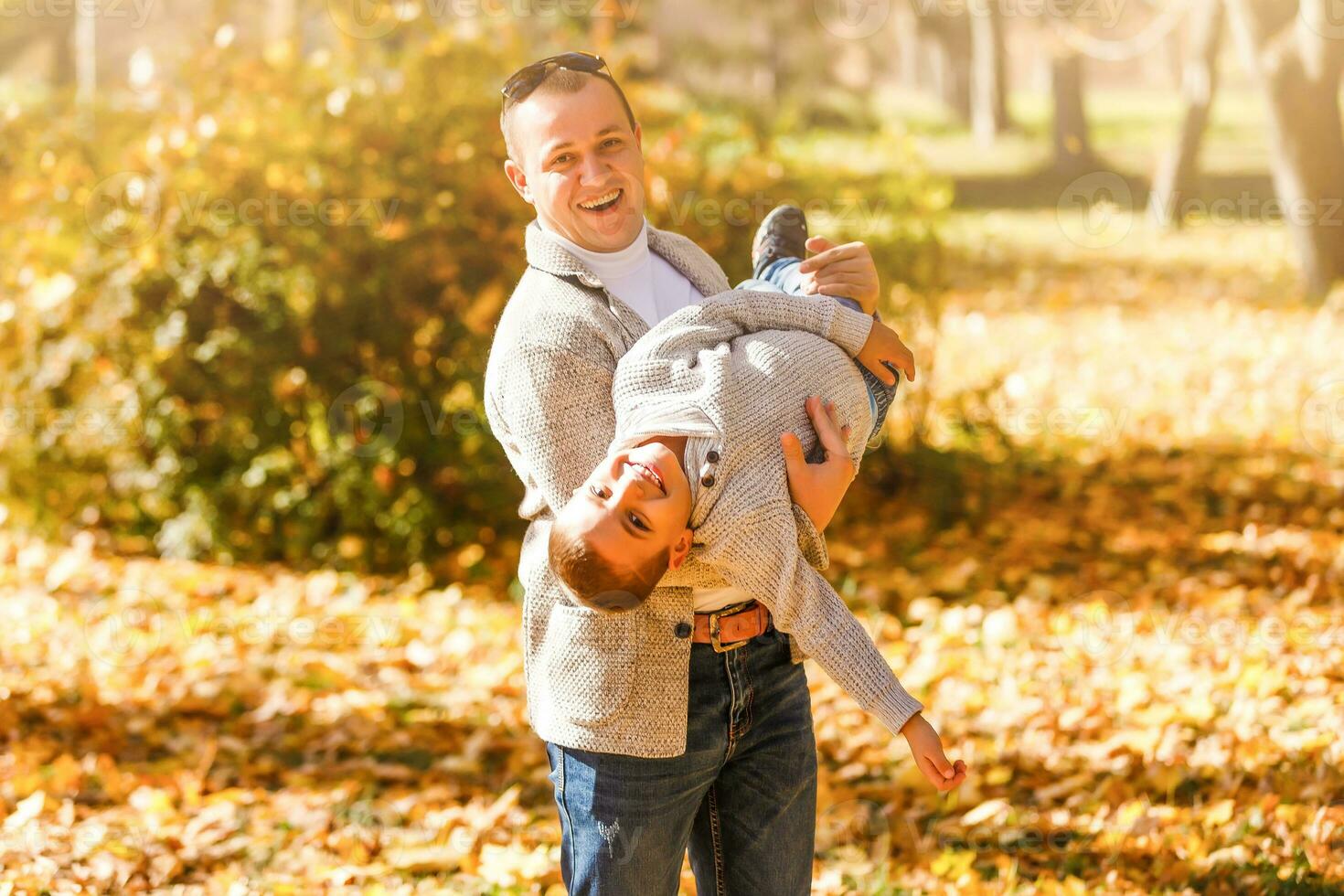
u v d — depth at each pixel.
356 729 4.75
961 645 5.54
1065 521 7.25
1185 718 4.51
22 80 17.91
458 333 6.38
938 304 7.57
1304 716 4.45
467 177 6.41
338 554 6.55
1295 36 12.71
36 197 6.57
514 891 3.56
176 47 6.91
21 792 4.12
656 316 2.32
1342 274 12.94
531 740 4.64
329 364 6.49
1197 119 18.83
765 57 29.88
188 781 4.21
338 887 3.59
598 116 2.24
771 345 2.18
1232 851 3.55
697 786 2.23
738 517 2.05
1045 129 32.62
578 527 2.00
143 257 6.44
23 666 5.29
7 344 6.70
